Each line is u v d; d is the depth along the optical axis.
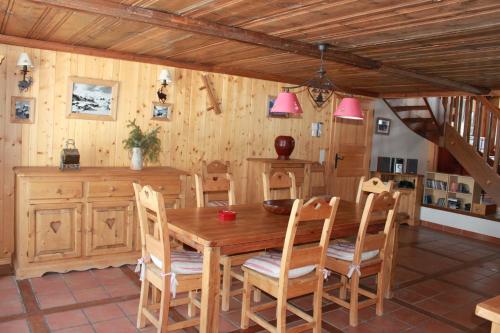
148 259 2.73
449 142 6.50
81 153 4.11
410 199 6.77
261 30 3.04
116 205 3.82
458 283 4.14
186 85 4.65
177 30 3.05
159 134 4.54
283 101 3.27
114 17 2.66
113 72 4.18
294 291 2.57
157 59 4.36
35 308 3.01
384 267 3.29
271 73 5.11
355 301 3.04
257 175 5.04
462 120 6.47
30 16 2.92
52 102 3.91
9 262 3.86
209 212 3.14
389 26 2.75
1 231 3.81
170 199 4.11
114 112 4.23
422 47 3.28
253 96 5.19
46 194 3.48
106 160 4.25
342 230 3.06
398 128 7.41
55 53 3.87
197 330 2.81
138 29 3.13
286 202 3.43
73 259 3.69
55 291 3.30
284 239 2.65
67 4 2.46
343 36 3.08
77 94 4.01
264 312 3.18
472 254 5.24
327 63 4.14
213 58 4.25
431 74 4.51
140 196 2.65
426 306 3.52
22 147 3.83
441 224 6.59
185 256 2.78
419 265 4.67
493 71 4.11
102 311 3.01
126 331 2.75
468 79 4.72
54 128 3.95
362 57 3.79
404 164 6.93
